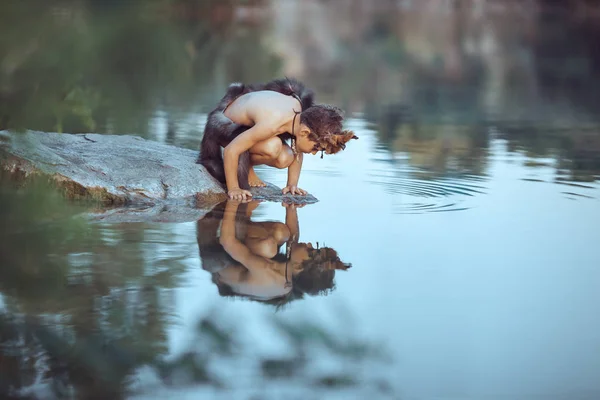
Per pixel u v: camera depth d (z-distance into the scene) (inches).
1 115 119.0
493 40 903.7
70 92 137.1
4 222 210.5
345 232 221.3
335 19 1040.2
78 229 211.8
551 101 544.7
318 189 282.4
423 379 126.1
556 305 164.2
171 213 240.8
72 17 105.3
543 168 324.8
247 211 246.8
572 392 124.6
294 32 863.1
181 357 99.5
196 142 352.5
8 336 120.0
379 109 496.1
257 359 97.0
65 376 101.9
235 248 201.0
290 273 180.7
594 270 188.1
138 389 97.0
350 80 625.6
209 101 482.6
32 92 113.7
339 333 99.0
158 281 167.2
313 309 150.7
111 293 155.6
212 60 268.1
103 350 103.5
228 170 265.3
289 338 97.0
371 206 255.3
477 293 170.2
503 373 130.4
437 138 397.7
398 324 149.7
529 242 213.2
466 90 596.7
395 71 690.2
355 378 98.6
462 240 214.5
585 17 1123.3
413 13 1158.3
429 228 227.3
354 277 179.5
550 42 899.4
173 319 131.6
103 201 251.1
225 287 165.9
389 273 183.3
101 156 273.0
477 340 144.0
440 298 166.6
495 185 290.2
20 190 228.5
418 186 287.6
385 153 354.9
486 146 376.5
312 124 252.4
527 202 262.1
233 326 106.0
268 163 272.2
